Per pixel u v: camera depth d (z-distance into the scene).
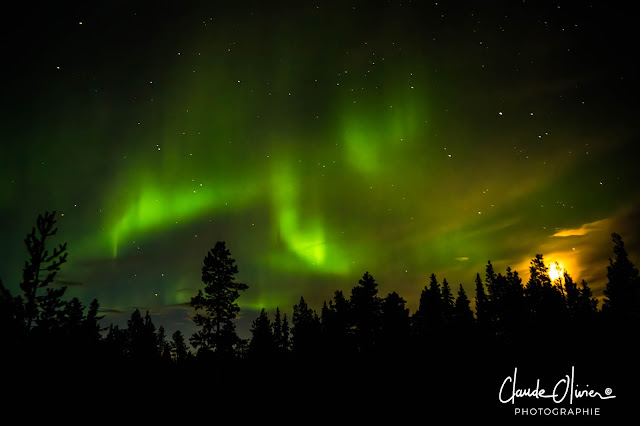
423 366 38.38
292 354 47.06
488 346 41.94
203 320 31.61
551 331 39.78
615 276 40.34
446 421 27.16
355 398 33.09
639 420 23.56
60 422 14.10
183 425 25.88
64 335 14.09
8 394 12.74
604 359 34.28
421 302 48.41
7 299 12.90
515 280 44.94
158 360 43.34
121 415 21.97
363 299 39.69
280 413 30.31
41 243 13.58
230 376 33.31
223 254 32.56
